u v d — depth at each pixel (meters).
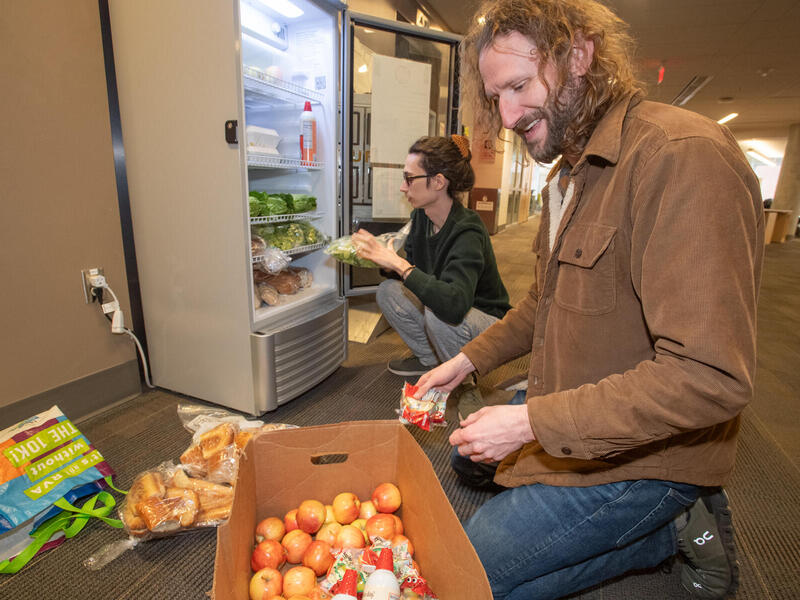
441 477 1.59
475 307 2.07
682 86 8.41
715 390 0.63
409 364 2.45
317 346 2.14
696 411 0.65
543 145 0.85
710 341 0.63
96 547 1.25
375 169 2.74
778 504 1.54
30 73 1.57
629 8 5.02
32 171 1.61
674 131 0.71
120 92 1.85
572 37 0.73
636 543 1.01
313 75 2.27
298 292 2.31
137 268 2.04
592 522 0.88
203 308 1.92
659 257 0.68
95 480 1.38
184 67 1.68
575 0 0.77
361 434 1.10
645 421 0.68
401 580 0.87
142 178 1.90
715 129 0.71
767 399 2.35
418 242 2.19
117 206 1.92
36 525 1.23
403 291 2.29
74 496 1.32
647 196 0.71
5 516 1.16
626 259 0.79
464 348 1.25
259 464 1.04
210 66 1.63
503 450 0.79
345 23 2.20
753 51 6.24
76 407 1.84
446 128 2.83
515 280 5.09
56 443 1.34
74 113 1.72
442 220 2.02
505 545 0.90
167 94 1.75
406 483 1.06
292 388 2.01
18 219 1.58
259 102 2.25
